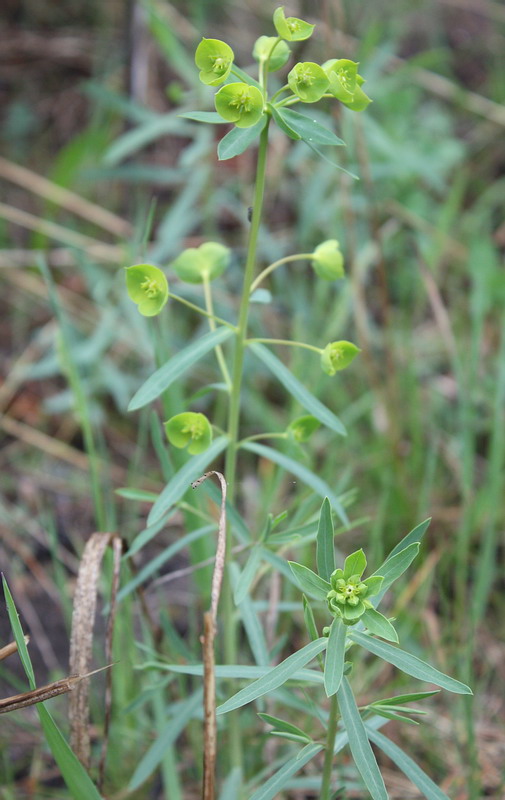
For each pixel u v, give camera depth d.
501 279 1.40
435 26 1.90
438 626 1.13
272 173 1.51
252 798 0.84
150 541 1.18
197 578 1.00
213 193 1.51
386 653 0.82
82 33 1.86
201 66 0.84
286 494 1.20
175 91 1.33
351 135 1.24
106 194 1.67
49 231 1.43
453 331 1.40
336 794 0.88
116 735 1.00
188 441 0.88
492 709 1.08
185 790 1.02
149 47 1.59
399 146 1.47
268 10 1.79
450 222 1.51
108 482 1.09
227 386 0.91
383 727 1.04
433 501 1.20
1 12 1.86
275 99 0.86
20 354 1.44
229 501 0.92
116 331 1.32
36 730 1.03
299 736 0.85
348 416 1.26
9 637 1.10
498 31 1.93
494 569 1.15
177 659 1.02
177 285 1.35
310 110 1.25
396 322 1.46
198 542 1.00
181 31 1.61
